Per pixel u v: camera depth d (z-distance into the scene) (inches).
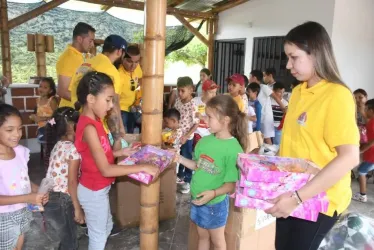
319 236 48.9
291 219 51.7
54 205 72.0
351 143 41.8
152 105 65.0
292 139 50.0
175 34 310.2
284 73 264.1
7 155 65.2
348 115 42.5
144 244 69.9
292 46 45.7
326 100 44.6
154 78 63.4
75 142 66.5
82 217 73.2
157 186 67.7
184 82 134.5
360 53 249.9
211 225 70.6
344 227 53.5
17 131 62.4
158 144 68.2
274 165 45.5
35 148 179.9
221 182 68.7
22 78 288.7
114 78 92.2
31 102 173.5
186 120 135.3
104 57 93.4
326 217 47.8
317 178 41.1
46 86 146.3
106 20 284.4
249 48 296.8
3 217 65.0
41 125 146.7
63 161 73.3
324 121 44.8
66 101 106.0
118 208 102.4
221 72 332.5
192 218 74.0
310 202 44.1
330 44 45.2
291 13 254.8
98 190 68.5
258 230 77.5
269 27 274.7
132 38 301.3
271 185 43.7
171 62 423.2
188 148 136.6
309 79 48.0
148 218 68.2
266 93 177.8
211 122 68.2
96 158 62.1
